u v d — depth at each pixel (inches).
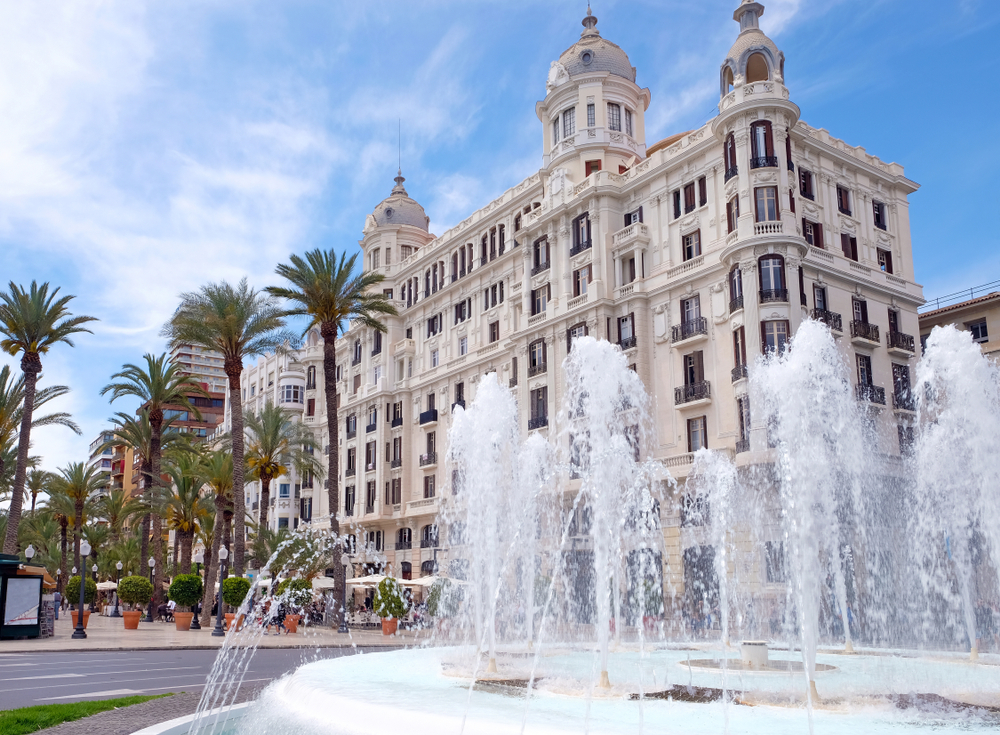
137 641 1293.1
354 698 411.8
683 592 1536.7
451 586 1330.0
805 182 1699.1
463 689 458.6
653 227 1847.9
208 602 1743.4
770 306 1517.0
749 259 1547.7
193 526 2273.6
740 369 1535.4
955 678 517.3
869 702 414.3
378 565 2620.6
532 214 2137.1
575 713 373.1
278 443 2391.7
